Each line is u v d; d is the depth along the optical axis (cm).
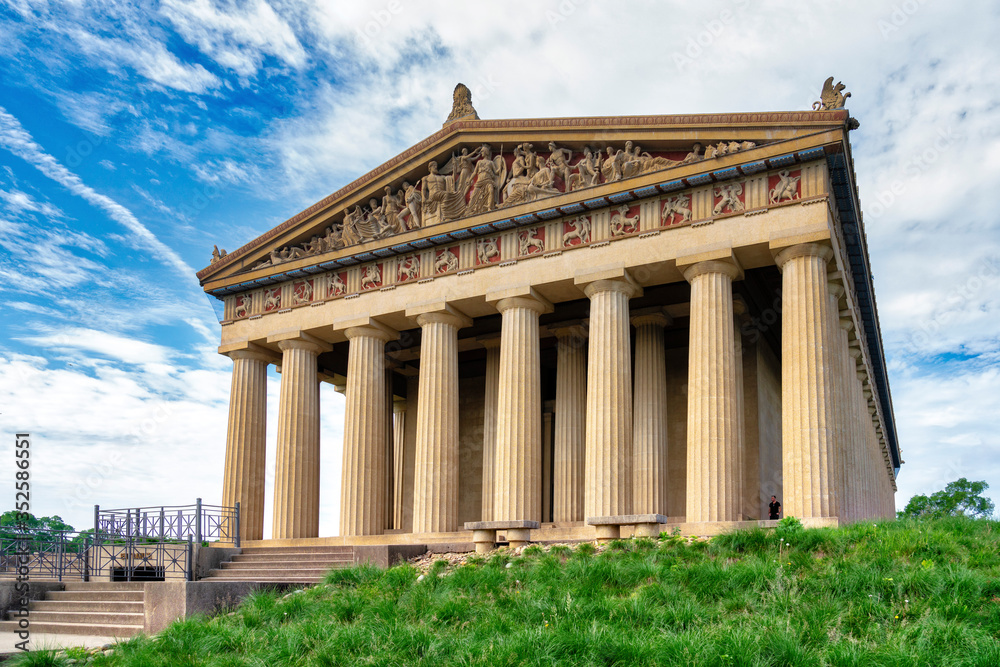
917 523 2673
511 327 4112
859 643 1683
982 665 1520
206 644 2062
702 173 3684
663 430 4397
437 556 3070
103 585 3241
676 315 4694
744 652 1616
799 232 3488
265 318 4881
